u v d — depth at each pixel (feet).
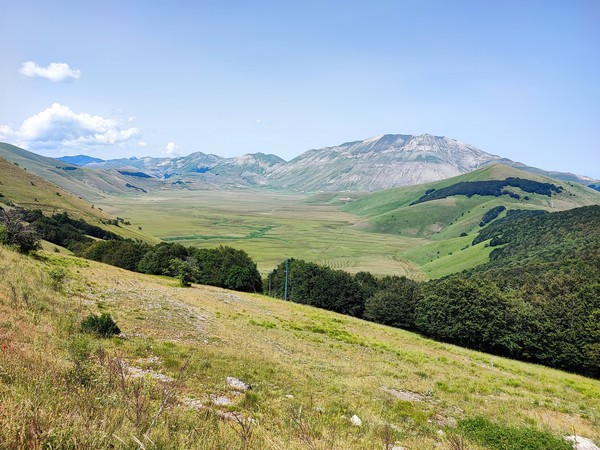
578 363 239.30
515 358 268.62
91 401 28.19
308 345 138.72
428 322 293.43
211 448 26.50
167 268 366.22
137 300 148.66
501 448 55.31
